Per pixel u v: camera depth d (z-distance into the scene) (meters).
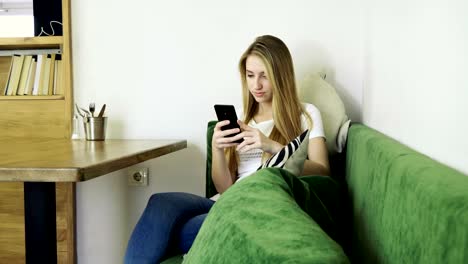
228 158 1.80
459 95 0.63
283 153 1.23
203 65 2.29
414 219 0.61
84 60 2.37
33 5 2.38
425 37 0.85
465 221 0.43
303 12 2.17
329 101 1.96
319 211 1.02
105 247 2.42
